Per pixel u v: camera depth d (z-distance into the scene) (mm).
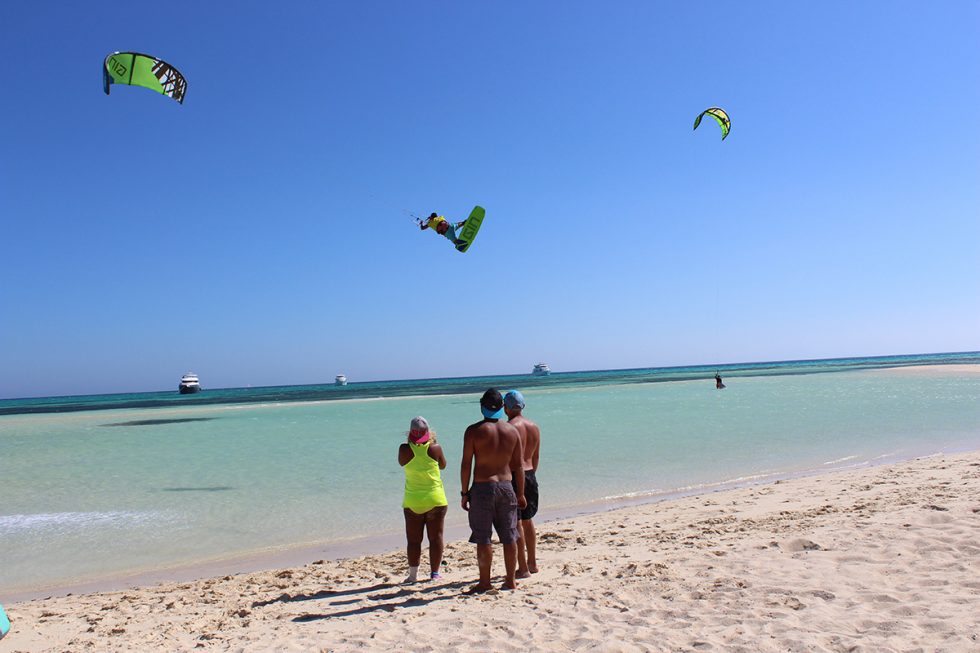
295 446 21359
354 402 49656
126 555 9273
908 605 4992
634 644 4664
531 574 7051
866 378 60844
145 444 23062
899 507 8750
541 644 4801
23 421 38594
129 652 5340
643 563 6949
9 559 9117
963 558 6062
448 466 16297
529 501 7074
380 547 9430
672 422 25438
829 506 9477
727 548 7277
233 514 11609
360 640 5137
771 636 4602
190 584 7684
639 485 13227
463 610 5801
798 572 6047
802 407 30750
